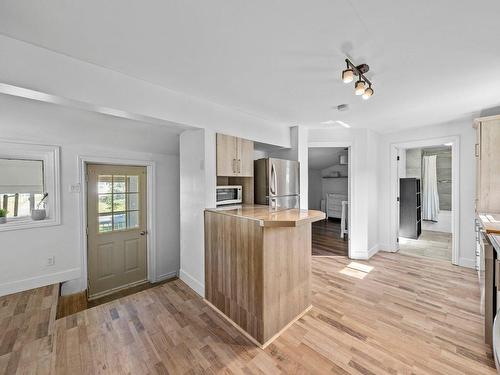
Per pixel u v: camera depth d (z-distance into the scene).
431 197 6.40
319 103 2.58
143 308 2.28
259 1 1.14
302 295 2.18
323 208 7.75
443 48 1.53
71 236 2.96
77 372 1.51
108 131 2.88
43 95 1.57
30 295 2.54
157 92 2.09
